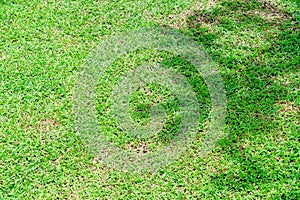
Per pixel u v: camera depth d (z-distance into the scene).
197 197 4.47
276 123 5.03
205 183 4.58
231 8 6.46
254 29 6.14
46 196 4.55
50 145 4.97
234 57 5.78
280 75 5.53
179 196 4.48
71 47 6.03
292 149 4.78
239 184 4.53
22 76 5.66
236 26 6.20
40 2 6.66
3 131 5.09
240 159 4.73
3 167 4.78
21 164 4.80
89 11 6.52
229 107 5.23
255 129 4.98
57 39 6.14
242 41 5.99
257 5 6.47
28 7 6.60
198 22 6.30
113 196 4.53
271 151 4.78
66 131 5.09
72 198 4.54
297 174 4.56
